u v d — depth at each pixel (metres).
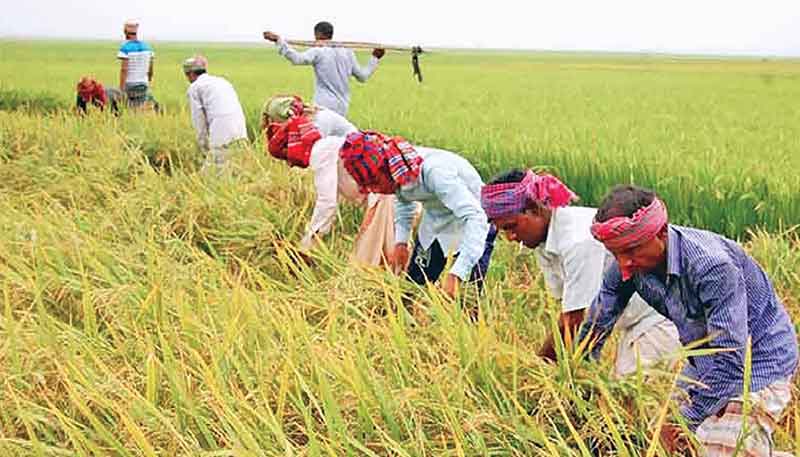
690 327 3.71
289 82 26.80
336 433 3.64
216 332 4.53
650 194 3.47
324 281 5.68
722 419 3.63
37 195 8.27
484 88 26.84
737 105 20.89
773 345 3.65
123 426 3.81
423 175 5.39
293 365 3.80
